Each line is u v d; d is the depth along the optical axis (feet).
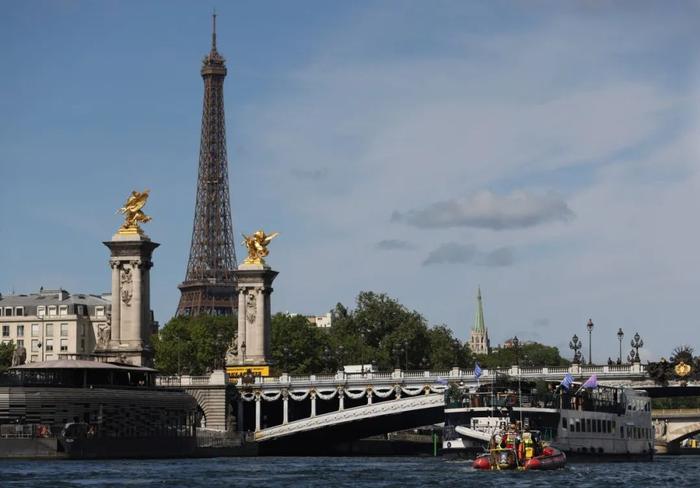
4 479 605.31
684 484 587.27
